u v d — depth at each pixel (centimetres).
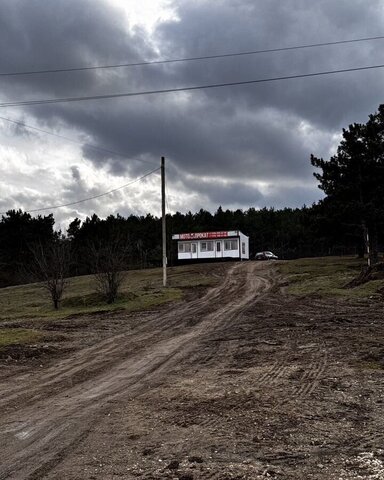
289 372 948
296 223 11044
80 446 586
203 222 11281
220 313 2155
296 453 536
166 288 3519
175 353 1259
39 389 926
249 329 1616
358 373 919
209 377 947
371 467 489
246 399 766
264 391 811
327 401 742
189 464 512
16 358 1277
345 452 536
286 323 1678
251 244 10788
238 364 1063
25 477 496
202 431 621
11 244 7312
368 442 565
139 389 880
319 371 948
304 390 811
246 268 4784
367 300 2278
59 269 2989
